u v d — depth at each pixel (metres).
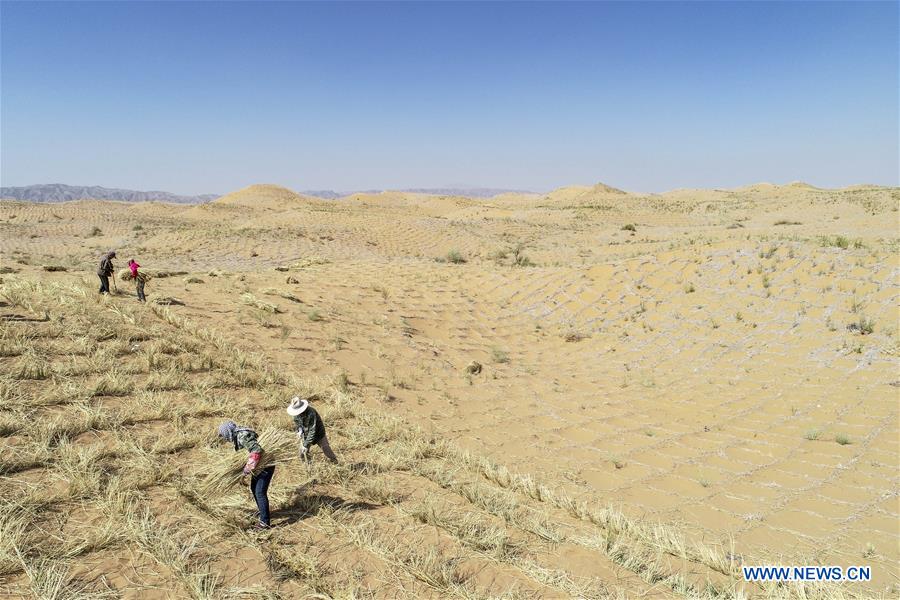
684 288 18.78
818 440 9.69
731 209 68.12
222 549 4.90
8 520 4.73
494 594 4.70
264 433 6.41
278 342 13.25
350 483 6.89
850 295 15.51
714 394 12.41
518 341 17.50
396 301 20.00
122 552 4.62
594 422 11.02
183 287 17.53
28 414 6.83
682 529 6.86
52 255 36.19
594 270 22.06
